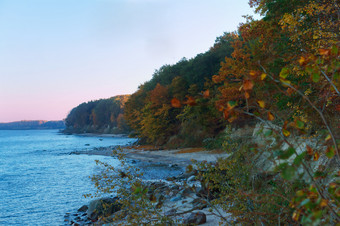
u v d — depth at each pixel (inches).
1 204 843.4
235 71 772.0
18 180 1304.1
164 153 1830.7
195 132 1831.9
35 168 1728.6
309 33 320.2
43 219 666.8
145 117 2396.7
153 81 3161.9
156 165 1391.5
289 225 117.6
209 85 1787.6
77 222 580.7
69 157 2365.9
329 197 68.5
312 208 52.3
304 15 385.1
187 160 1438.2
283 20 377.7
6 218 694.5
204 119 1571.1
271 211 127.4
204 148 1610.5
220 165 189.5
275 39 479.2
